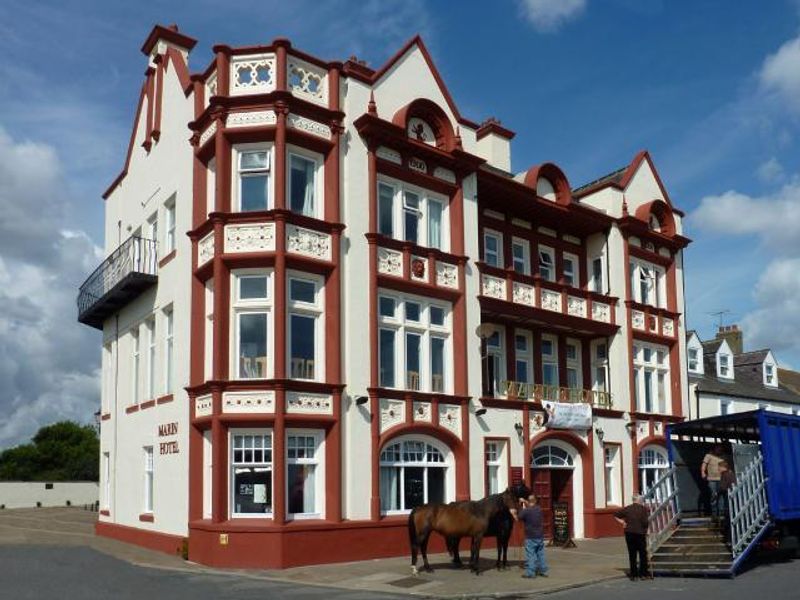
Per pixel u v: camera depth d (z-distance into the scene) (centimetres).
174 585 1656
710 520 2064
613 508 2859
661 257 3341
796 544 2097
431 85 2500
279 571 1880
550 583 1708
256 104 2114
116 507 2728
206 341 2161
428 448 2333
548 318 2762
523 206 2816
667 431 2194
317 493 2061
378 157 2312
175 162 2433
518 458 2558
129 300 2755
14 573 1734
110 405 2930
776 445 2072
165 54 2628
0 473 7031
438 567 1939
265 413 1984
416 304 2381
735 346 4831
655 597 1520
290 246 2075
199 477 2103
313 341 2125
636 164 3303
